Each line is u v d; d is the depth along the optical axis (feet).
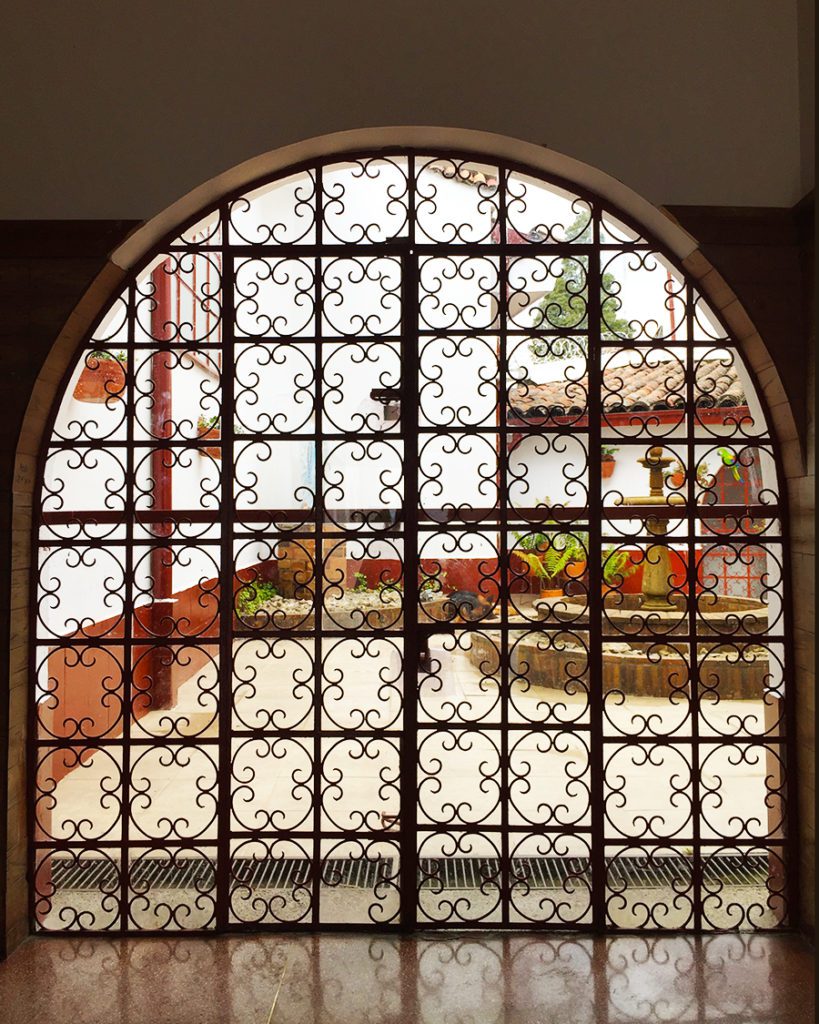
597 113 9.62
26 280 9.49
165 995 8.41
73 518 9.94
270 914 9.85
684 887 10.47
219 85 9.62
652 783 14.01
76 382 10.28
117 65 9.63
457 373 16.58
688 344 10.14
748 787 13.78
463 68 9.61
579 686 9.95
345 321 20.15
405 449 10.09
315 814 9.79
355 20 9.64
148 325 15.90
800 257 9.54
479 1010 8.14
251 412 26.48
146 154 9.58
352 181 22.35
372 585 14.40
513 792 13.47
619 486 29.37
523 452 29.50
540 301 20.67
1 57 9.65
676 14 9.69
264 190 10.29
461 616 10.11
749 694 19.31
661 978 8.70
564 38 9.66
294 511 10.08
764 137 9.61
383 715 16.97
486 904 10.05
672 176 9.61
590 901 9.82
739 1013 8.09
